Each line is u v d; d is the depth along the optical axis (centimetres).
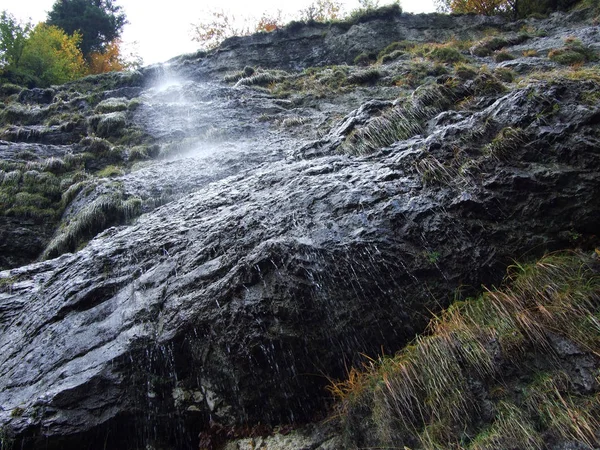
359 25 1656
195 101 1235
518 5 1778
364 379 379
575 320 339
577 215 409
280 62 1641
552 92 473
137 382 404
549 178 423
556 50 1159
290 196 502
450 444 315
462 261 416
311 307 398
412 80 1208
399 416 344
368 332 399
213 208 567
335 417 380
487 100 611
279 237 443
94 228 756
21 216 835
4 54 1788
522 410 311
